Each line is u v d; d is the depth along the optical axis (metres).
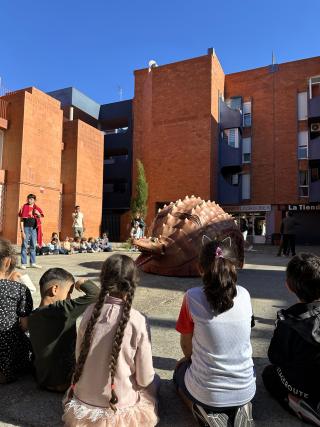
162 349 3.66
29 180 20.23
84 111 33.25
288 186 27.47
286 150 27.77
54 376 2.76
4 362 2.89
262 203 28.03
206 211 8.70
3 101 20.14
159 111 28.25
